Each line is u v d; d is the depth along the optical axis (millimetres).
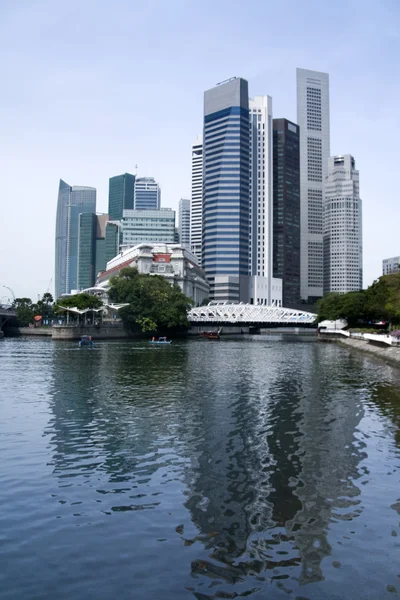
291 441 27859
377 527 17344
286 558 15344
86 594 13492
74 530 17016
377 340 96750
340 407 37406
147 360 75000
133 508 18812
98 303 148125
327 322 180000
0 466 23359
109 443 27266
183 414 34656
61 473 22484
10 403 38469
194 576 14336
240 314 178125
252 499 19703
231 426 31266
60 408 36562
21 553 15531
